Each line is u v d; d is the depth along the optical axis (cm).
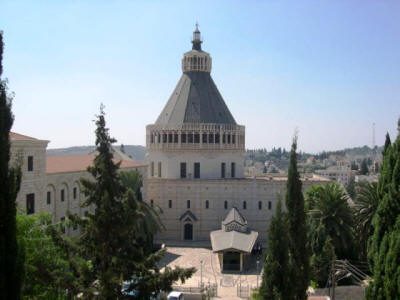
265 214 10944
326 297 5400
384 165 4000
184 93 11869
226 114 12044
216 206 11006
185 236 11038
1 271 2516
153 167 11700
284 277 3503
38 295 3700
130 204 3069
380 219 3775
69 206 7769
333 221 6575
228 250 8106
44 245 4006
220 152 11419
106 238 3014
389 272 3391
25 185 5900
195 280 7525
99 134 3019
